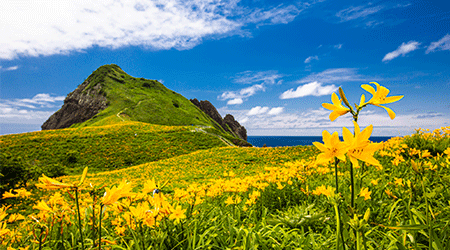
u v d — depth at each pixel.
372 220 1.87
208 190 3.11
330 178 3.28
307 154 20.41
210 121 125.06
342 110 0.85
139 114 91.25
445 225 1.43
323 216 2.07
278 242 1.81
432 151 4.53
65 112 123.62
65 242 1.86
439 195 2.08
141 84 121.12
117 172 20.64
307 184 3.14
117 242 1.96
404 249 1.26
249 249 1.67
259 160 20.58
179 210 1.51
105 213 2.02
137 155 30.45
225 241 1.86
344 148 0.79
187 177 15.13
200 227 2.03
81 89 123.50
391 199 2.14
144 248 1.60
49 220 1.35
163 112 98.31
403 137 6.58
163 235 1.63
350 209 0.92
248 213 2.71
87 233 2.04
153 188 1.52
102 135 36.94
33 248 1.74
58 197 1.50
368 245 1.40
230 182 3.10
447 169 2.68
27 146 29.91
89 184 1.09
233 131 163.25
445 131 4.87
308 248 1.61
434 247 1.23
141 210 1.47
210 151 28.02
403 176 2.80
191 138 38.16
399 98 0.82
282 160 19.39
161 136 38.34
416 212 1.53
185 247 1.75
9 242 1.89
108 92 107.94
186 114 103.62
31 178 11.48
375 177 3.07
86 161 27.69
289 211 2.48
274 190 3.27
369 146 0.78
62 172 20.84
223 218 2.25
